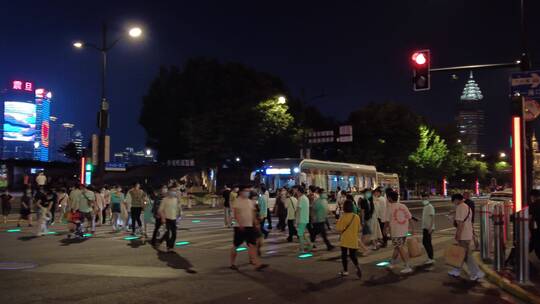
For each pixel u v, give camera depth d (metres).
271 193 29.25
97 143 28.28
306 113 60.69
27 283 9.52
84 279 9.95
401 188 69.25
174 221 14.09
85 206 17.78
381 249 14.91
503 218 11.16
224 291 9.00
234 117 44.00
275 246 15.54
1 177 50.38
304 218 14.23
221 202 41.69
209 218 28.34
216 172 48.69
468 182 107.94
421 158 70.50
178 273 10.70
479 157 127.88
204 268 11.37
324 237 14.52
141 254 13.47
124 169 58.03
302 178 29.23
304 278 10.34
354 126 58.44
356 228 10.63
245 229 11.38
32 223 23.77
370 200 14.16
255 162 49.69
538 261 12.07
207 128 44.50
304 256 13.41
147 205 16.75
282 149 48.00
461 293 9.14
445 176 83.62
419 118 67.31
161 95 49.44
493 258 12.22
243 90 47.22
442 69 14.99
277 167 29.80
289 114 46.84
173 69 49.94
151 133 51.50
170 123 49.25
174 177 58.25
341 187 33.56
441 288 9.55
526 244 9.48
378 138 58.34
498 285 9.79
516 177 11.78
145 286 9.34
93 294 8.63
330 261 12.60
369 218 13.96
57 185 31.91
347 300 8.45
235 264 11.95
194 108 47.34
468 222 10.49
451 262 10.41
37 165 53.22
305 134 46.91
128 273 10.64
